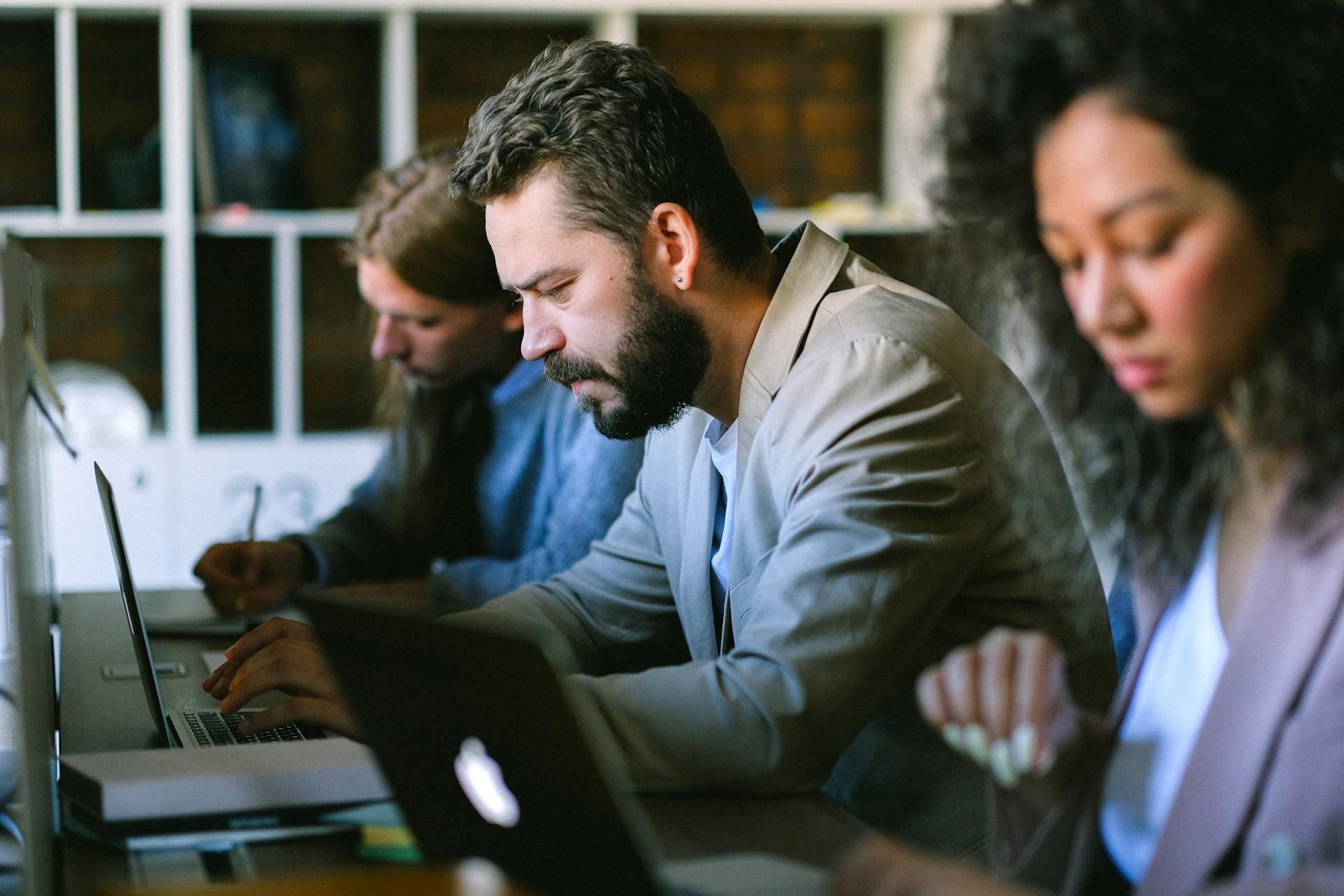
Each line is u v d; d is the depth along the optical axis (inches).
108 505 64.6
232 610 92.1
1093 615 59.3
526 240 59.9
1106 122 35.9
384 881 30.2
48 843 46.7
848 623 51.8
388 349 94.3
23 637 44.5
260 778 48.3
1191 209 35.3
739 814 48.9
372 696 42.1
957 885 34.1
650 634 72.2
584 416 91.0
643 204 58.9
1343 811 34.9
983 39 39.2
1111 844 43.5
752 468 60.2
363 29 160.1
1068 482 52.1
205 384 159.5
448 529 101.3
